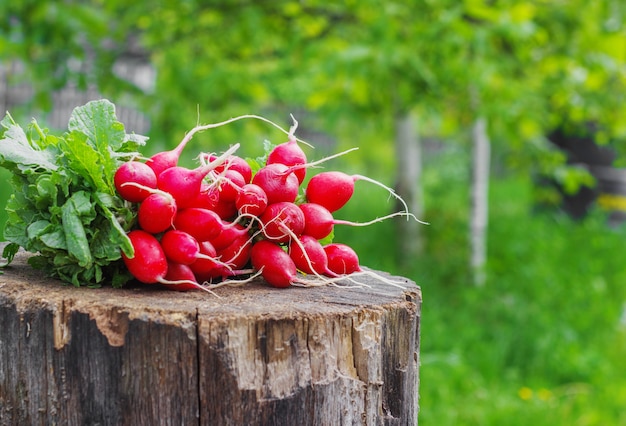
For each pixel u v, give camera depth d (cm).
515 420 177
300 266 126
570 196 395
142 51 285
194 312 117
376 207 383
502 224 362
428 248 310
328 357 119
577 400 192
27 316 118
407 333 123
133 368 117
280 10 238
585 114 263
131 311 117
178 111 228
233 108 245
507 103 226
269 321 117
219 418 117
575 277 285
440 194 418
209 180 126
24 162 120
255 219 126
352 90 243
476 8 193
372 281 129
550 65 240
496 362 215
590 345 234
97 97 443
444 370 200
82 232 118
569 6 223
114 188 121
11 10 199
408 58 205
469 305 253
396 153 302
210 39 242
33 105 216
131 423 117
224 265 123
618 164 301
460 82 222
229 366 117
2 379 120
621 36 221
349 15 241
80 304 118
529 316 241
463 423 177
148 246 120
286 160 127
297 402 118
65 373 118
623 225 388
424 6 207
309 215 126
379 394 121
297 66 249
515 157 300
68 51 210
